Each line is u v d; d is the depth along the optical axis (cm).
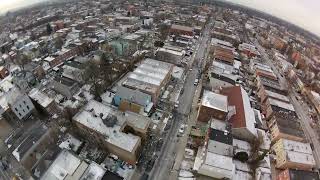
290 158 6053
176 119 7606
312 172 5578
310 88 10344
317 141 7638
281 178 5781
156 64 9644
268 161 6238
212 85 9419
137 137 5859
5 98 7562
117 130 6031
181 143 6675
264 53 15475
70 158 5259
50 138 6450
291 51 15925
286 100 8544
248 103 7912
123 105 7438
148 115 7412
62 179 4809
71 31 15488
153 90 7825
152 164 5994
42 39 14162
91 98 8281
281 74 12469
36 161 5759
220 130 6328
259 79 9944
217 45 13088
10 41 14525
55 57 10738
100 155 6084
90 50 12738
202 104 7162
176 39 14112
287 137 6862
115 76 9612
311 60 14962
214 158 5538
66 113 7194
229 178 5412
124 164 5903
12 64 11262
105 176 4903
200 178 5656
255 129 6931
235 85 9088
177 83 9594
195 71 10794
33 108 7612
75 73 9150
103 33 14875
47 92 8538
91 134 6144
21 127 7019
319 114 9088
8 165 5831
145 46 12888
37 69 9681
